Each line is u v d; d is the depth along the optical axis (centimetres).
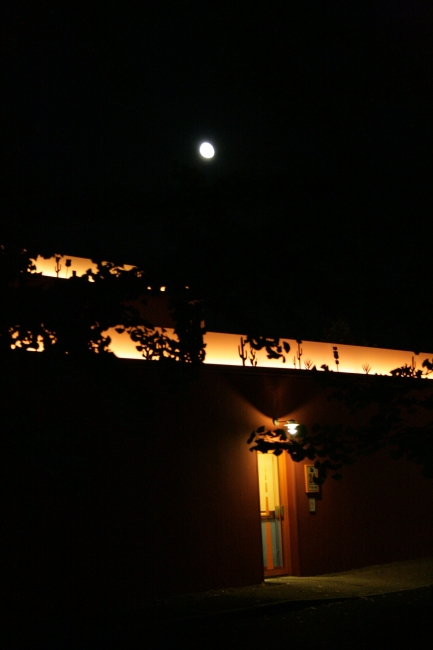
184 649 721
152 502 1009
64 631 805
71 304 601
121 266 637
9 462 590
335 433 561
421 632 760
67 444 636
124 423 677
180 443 1060
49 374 617
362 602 955
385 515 1322
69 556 912
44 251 618
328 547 1216
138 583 967
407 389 573
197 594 1005
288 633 777
